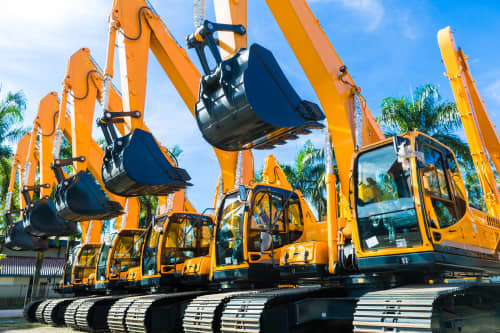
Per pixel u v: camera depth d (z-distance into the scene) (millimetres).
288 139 4926
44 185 15688
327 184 6633
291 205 8789
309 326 5949
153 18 9891
